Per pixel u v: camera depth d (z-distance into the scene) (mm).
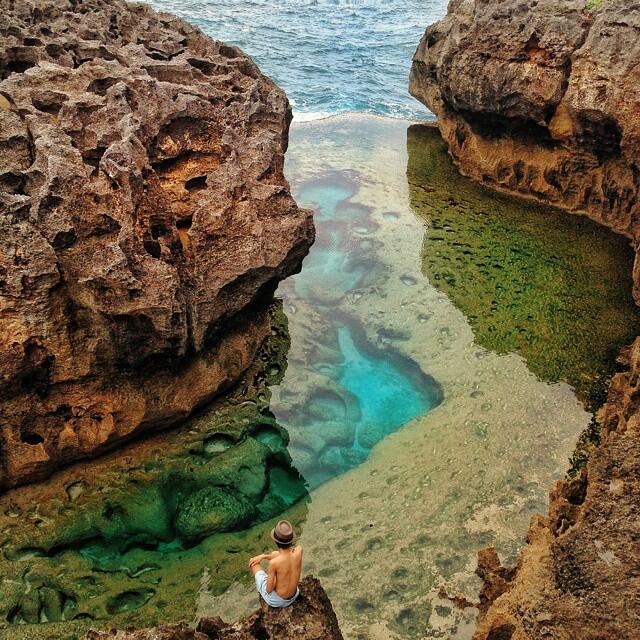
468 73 23297
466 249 20797
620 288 18922
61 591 11016
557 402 15055
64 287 12164
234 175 14438
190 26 23922
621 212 21391
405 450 13898
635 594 7188
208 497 12719
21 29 19250
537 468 13438
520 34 21594
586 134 21062
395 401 15156
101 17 21688
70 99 15438
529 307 18172
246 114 17844
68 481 12898
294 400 15070
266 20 44812
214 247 13898
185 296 13508
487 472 13352
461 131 25734
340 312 17938
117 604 10867
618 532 7852
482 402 15070
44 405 12570
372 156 27000
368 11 49469
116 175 12773
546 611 7465
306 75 36406
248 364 15477
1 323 11648
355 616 10719
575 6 20922
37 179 12992
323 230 21609
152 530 12148
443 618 10688
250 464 13492
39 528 12039
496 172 24266
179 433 14031
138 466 13305
